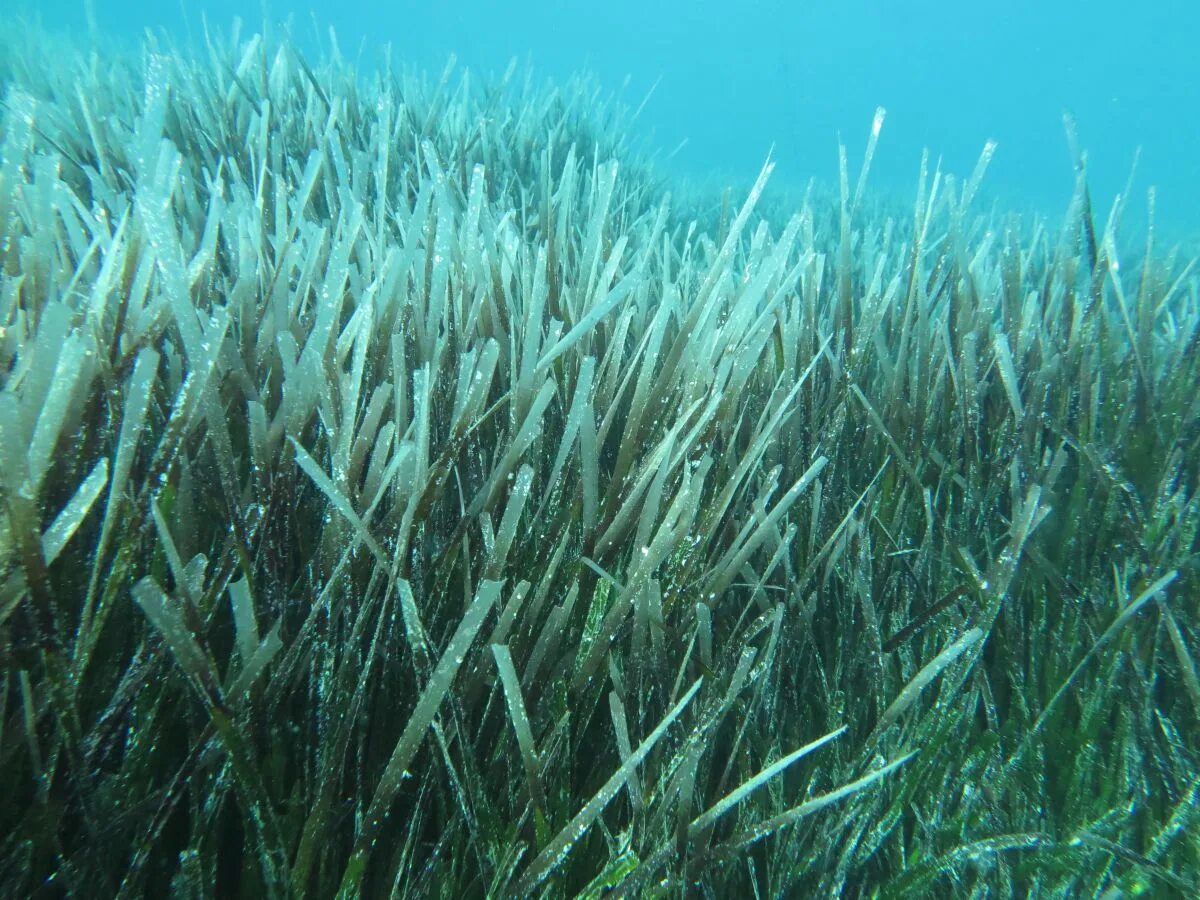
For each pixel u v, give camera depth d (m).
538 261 0.56
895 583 0.56
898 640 0.50
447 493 0.49
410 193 1.17
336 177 1.11
